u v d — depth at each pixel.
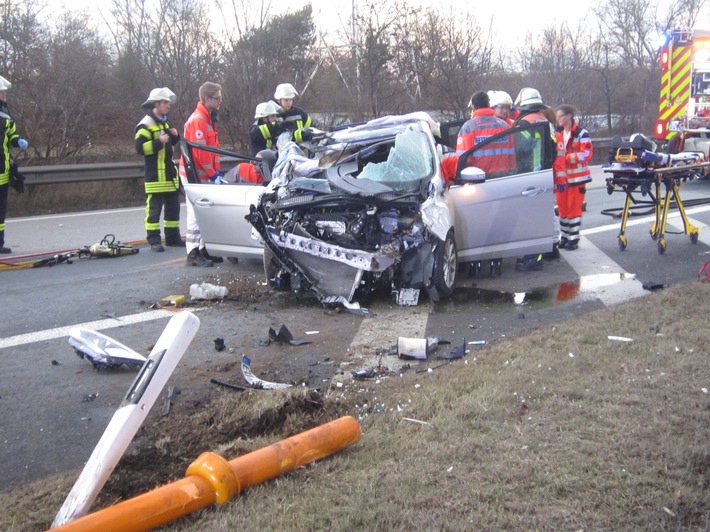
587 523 2.96
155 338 5.98
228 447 3.82
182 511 3.04
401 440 3.79
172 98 9.48
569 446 3.59
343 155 7.61
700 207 11.88
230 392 4.73
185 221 11.95
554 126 8.43
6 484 3.72
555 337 5.42
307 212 6.69
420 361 5.22
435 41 18.23
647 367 4.64
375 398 4.45
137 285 7.65
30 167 12.96
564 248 9.07
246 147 16.73
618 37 24.33
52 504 3.40
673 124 15.49
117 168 14.05
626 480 3.24
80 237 10.55
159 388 3.48
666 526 2.91
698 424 3.75
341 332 6.00
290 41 17.69
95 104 15.62
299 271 6.69
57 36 15.44
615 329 5.51
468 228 7.36
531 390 4.33
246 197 7.69
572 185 8.74
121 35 17.02
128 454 3.80
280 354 5.50
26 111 14.62
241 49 17.00
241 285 7.59
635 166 8.38
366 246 6.50
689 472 3.28
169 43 17.05
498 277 7.74
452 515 3.04
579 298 6.80
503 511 3.06
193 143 8.16
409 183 6.66
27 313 6.71
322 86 18.14
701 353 4.84
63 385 5.02
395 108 17.95
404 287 6.74
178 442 3.96
